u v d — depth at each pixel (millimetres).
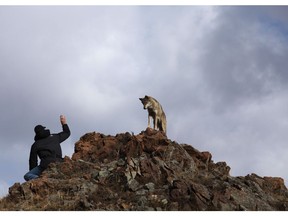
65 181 18109
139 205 16625
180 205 16688
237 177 19844
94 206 16625
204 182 18516
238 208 16953
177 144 20312
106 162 19734
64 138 19922
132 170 18094
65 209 16500
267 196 18672
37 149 19281
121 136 20859
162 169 18328
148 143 19828
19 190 17953
